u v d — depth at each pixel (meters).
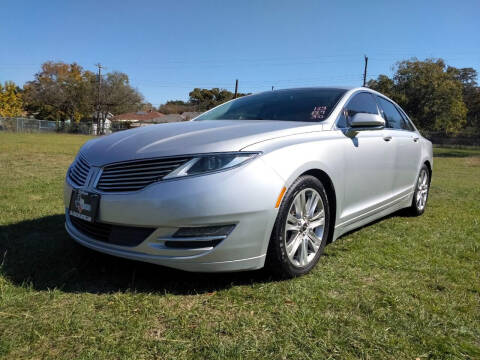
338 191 2.76
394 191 3.77
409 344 1.71
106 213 2.18
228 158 2.14
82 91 47.75
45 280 2.26
